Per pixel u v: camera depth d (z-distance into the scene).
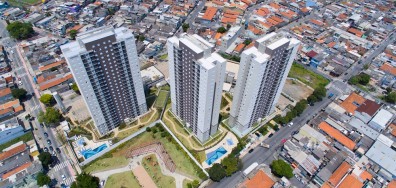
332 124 187.12
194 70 137.25
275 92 176.12
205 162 168.38
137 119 193.00
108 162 168.88
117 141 178.75
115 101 169.12
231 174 163.75
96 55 137.75
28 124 191.25
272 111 198.75
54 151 174.50
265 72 146.38
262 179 148.75
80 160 168.62
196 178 161.25
